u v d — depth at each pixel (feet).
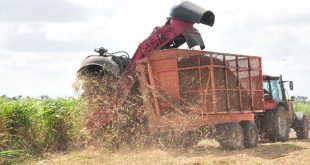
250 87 41.06
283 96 51.03
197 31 40.81
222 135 37.01
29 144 36.88
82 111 38.68
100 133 38.09
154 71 37.68
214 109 35.40
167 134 37.17
